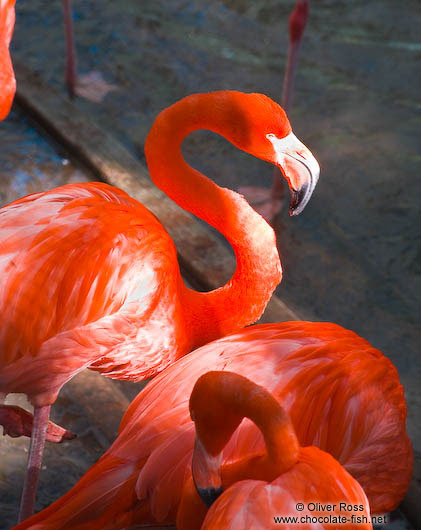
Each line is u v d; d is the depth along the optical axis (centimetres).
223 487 349
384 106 839
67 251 444
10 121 802
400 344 609
